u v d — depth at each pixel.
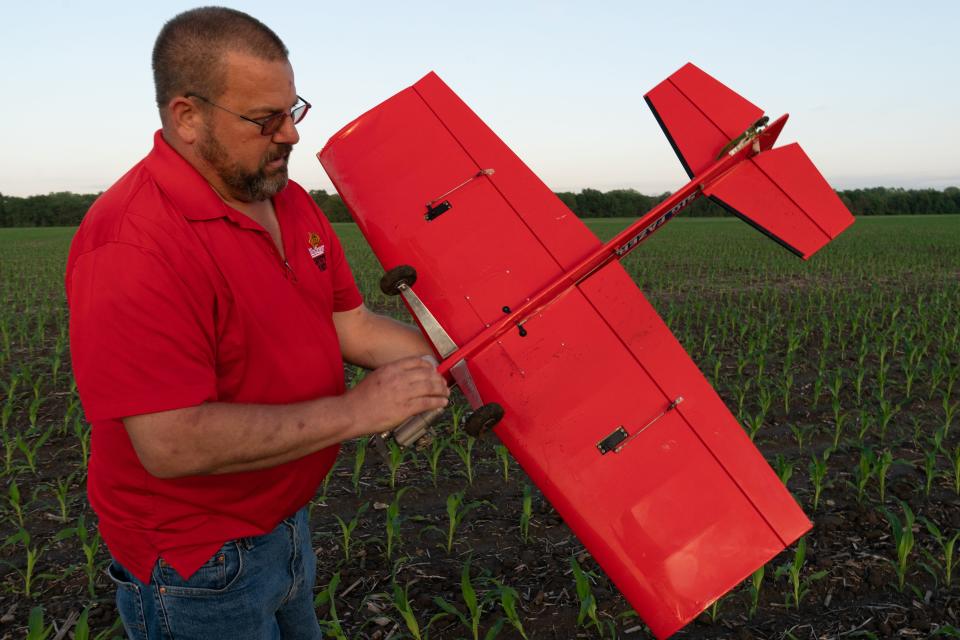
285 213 1.74
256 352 1.58
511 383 1.96
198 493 1.54
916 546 3.79
